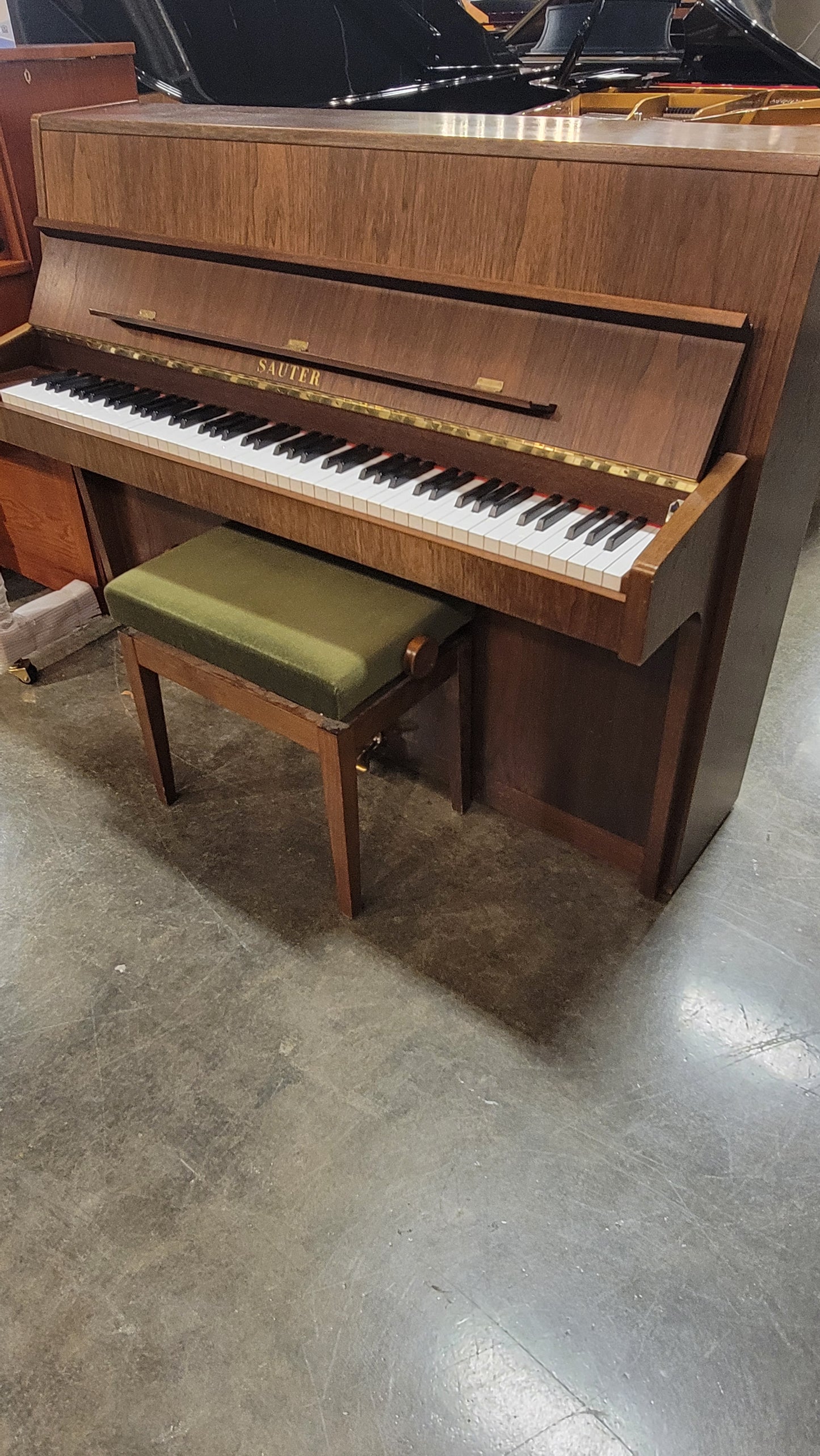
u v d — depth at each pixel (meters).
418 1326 1.12
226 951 1.61
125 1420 1.05
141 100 2.36
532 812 1.84
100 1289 1.17
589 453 1.27
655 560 1.08
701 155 1.12
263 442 1.55
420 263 1.40
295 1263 1.19
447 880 1.75
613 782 1.67
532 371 1.31
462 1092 1.38
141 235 1.72
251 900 1.71
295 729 1.49
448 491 1.38
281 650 1.41
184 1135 1.33
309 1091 1.39
